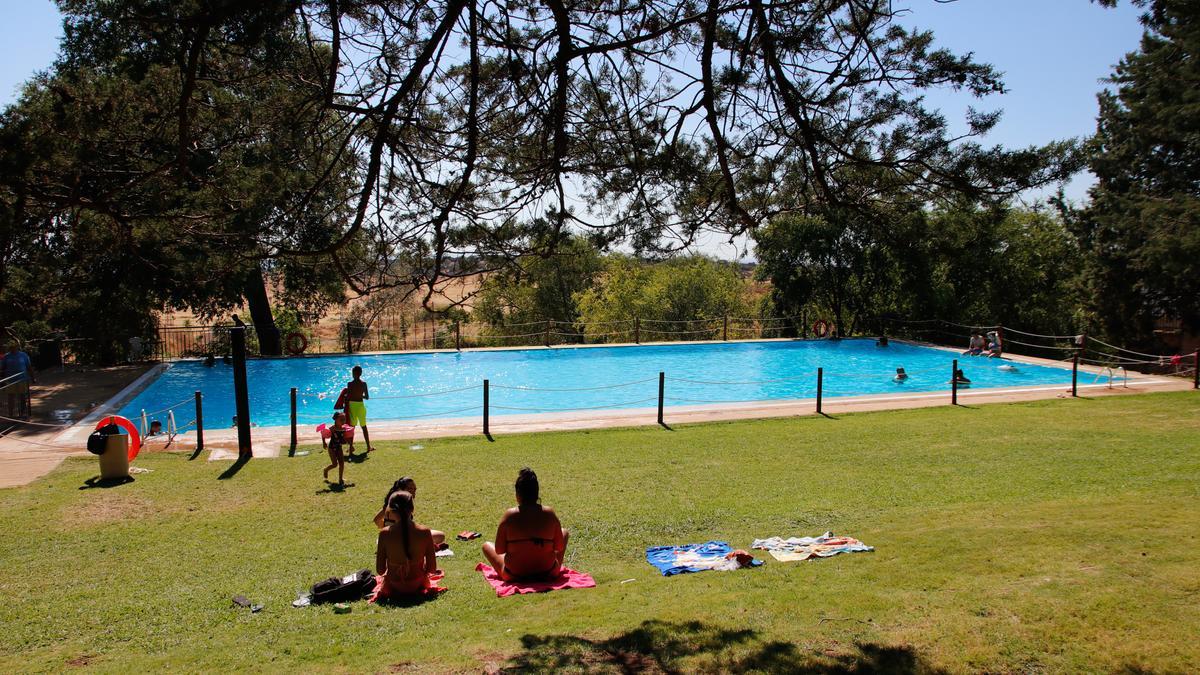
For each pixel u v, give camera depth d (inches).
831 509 386.3
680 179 287.3
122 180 276.2
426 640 223.9
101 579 299.3
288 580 296.8
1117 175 968.9
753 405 748.6
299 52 280.4
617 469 494.3
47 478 479.8
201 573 306.8
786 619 222.4
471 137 250.1
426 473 490.9
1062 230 1269.7
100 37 296.8
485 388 622.5
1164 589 223.3
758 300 1785.2
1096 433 566.9
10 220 253.3
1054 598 221.3
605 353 1224.2
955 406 719.1
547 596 267.1
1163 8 645.3
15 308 623.2
